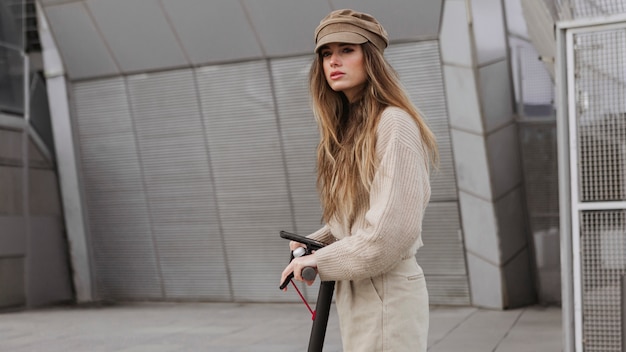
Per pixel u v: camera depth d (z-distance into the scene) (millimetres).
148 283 13320
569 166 4773
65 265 13477
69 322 10383
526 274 11617
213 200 12656
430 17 10219
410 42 10594
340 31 2133
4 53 12234
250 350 7527
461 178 10891
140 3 11617
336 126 2250
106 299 13547
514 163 11375
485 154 10562
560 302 11648
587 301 4695
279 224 12344
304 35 11133
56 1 12125
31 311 12039
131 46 12180
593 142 4727
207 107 12250
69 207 13414
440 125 10797
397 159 2002
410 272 2148
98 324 10086
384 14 10500
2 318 10992
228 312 11461
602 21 4688
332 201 2193
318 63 2238
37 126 13094
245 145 12203
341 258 2020
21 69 12641
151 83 12500
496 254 10930
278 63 11609
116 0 11734
